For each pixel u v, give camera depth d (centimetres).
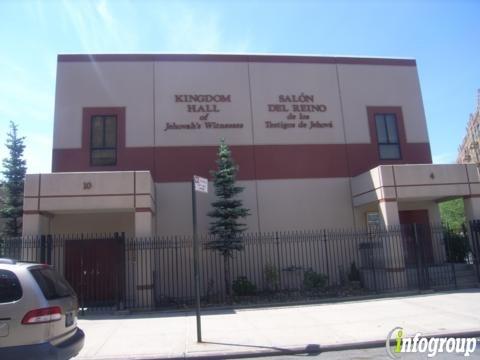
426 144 1955
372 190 1667
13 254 1374
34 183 1429
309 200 1814
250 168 1806
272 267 1650
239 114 1842
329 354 801
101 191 1447
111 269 1630
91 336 980
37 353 575
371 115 1934
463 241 1830
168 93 1817
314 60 1945
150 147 1766
